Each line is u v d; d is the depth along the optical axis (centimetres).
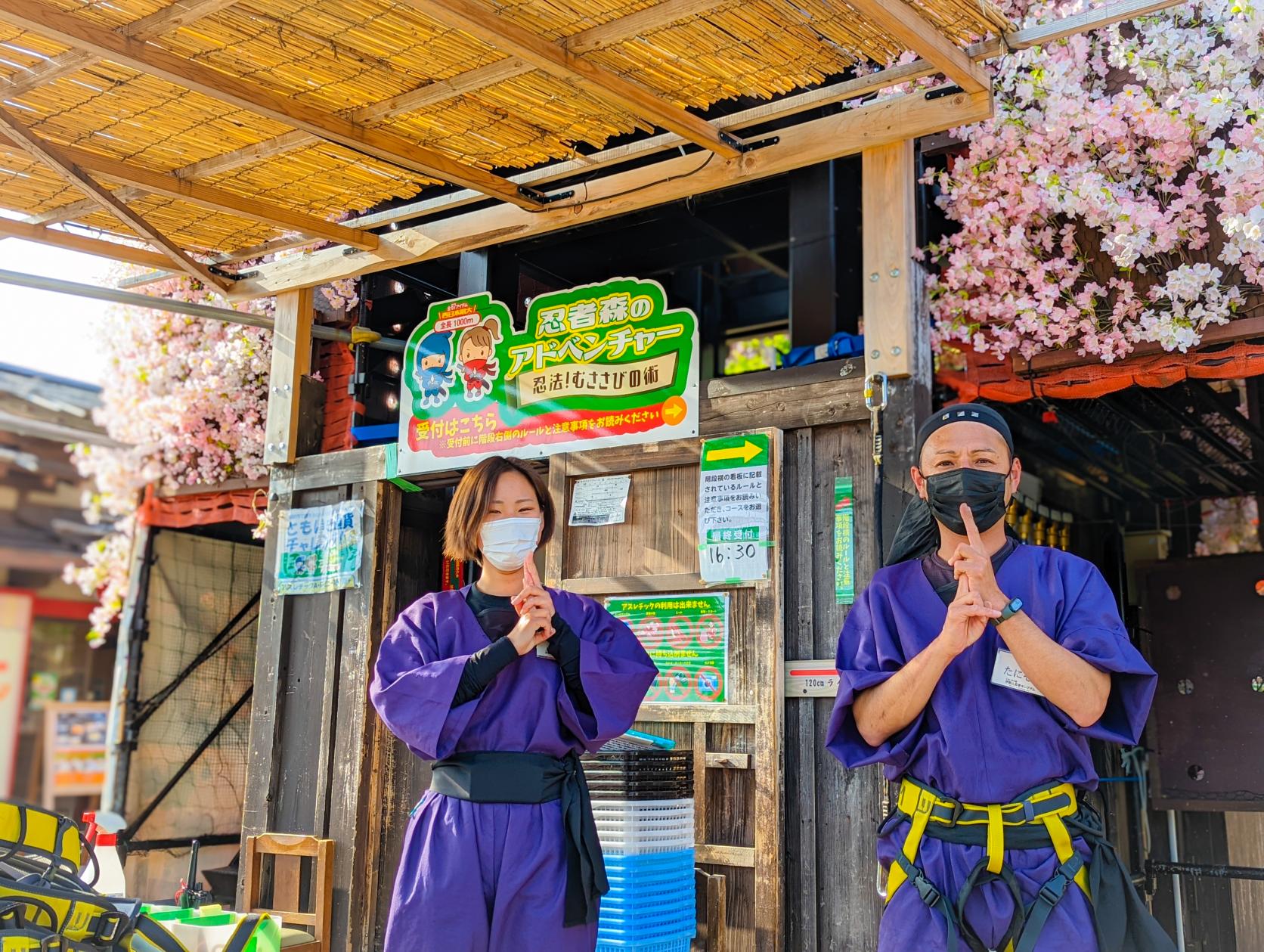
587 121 373
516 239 463
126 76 345
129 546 743
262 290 531
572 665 270
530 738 266
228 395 643
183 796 661
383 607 501
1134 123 385
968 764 230
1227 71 366
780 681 392
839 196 497
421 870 256
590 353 460
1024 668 224
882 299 386
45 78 342
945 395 441
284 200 436
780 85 343
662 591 423
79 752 1176
